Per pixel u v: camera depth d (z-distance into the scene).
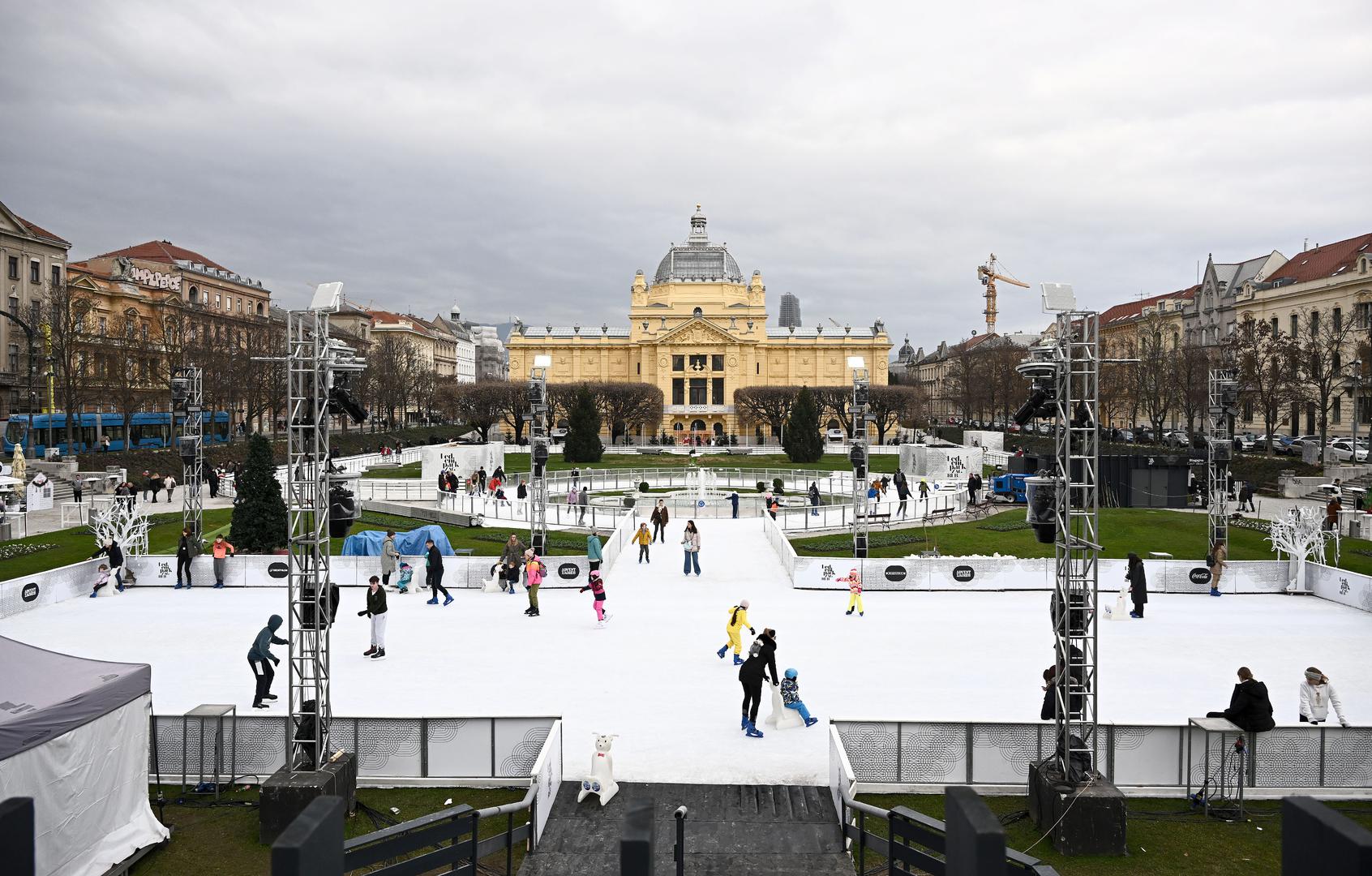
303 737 14.95
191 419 36.91
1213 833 14.01
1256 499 58.28
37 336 73.31
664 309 153.50
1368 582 29.02
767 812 14.69
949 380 167.25
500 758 15.55
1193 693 20.39
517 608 29.58
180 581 32.59
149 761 15.53
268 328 109.81
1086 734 14.38
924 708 19.48
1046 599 31.28
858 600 28.69
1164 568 32.19
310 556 15.60
